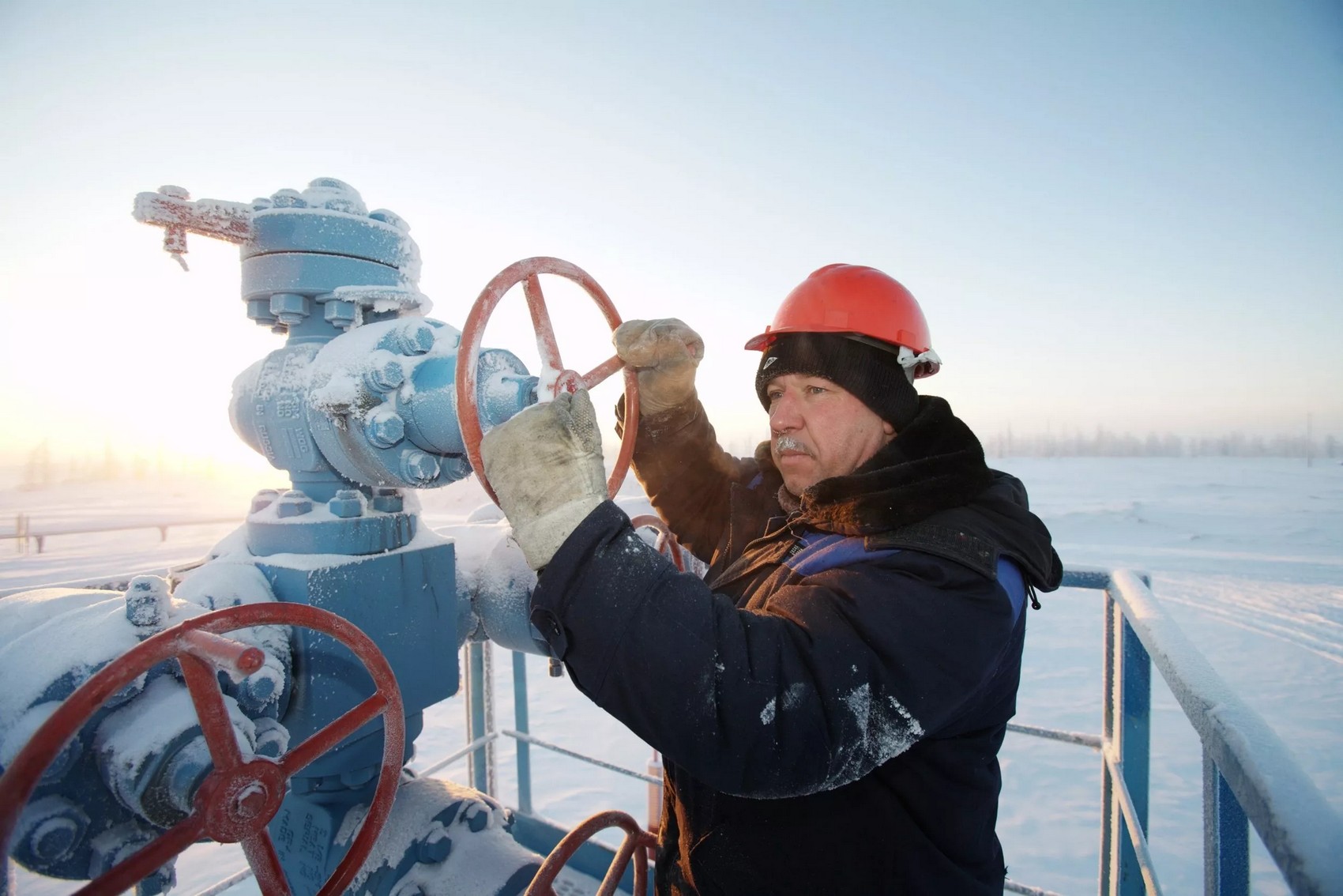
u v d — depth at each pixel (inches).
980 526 34.2
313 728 43.7
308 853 51.6
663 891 43.3
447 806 53.7
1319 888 17.7
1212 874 30.0
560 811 161.9
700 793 38.3
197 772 31.2
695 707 27.4
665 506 59.7
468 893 50.3
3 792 21.8
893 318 40.1
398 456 45.3
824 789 28.9
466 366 36.4
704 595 29.9
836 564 35.2
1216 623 304.5
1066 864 141.4
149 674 34.1
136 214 44.8
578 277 44.2
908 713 28.5
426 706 50.7
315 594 43.4
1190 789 169.2
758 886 35.5
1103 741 65.1
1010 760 189.0
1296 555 463.5
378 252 51.3
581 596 28.8
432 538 52.7
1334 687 232.7
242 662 25.4
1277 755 23.5
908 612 29.7
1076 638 298.7
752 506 53.6
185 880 127.8
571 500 30.9
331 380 44.1
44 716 30.4
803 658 28.9
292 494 48.9
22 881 128.6
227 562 45.3
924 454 38.2
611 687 28.5
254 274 50.4
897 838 33.8
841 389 39.9
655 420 56.2
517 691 105.3
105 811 32.9
